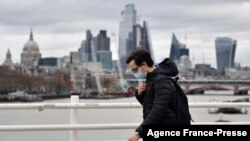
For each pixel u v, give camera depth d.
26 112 33.66
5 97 120.19
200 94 114.06
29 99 120.69
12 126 6.86
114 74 184.50
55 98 137.38
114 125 7.00
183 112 5.11
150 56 5.24
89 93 147.88
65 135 15.28
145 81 5.27
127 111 29.02
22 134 15.98
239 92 116.06
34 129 6.88
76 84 181.25
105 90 147.75
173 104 5.08
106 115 25.98
